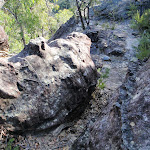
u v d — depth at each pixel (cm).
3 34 532
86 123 299
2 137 220
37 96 246
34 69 258
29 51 275
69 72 289
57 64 285
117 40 704
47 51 286
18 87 239
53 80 267
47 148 242
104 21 1012
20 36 1195
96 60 594
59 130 272
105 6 1166
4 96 221
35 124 246
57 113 268
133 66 354
